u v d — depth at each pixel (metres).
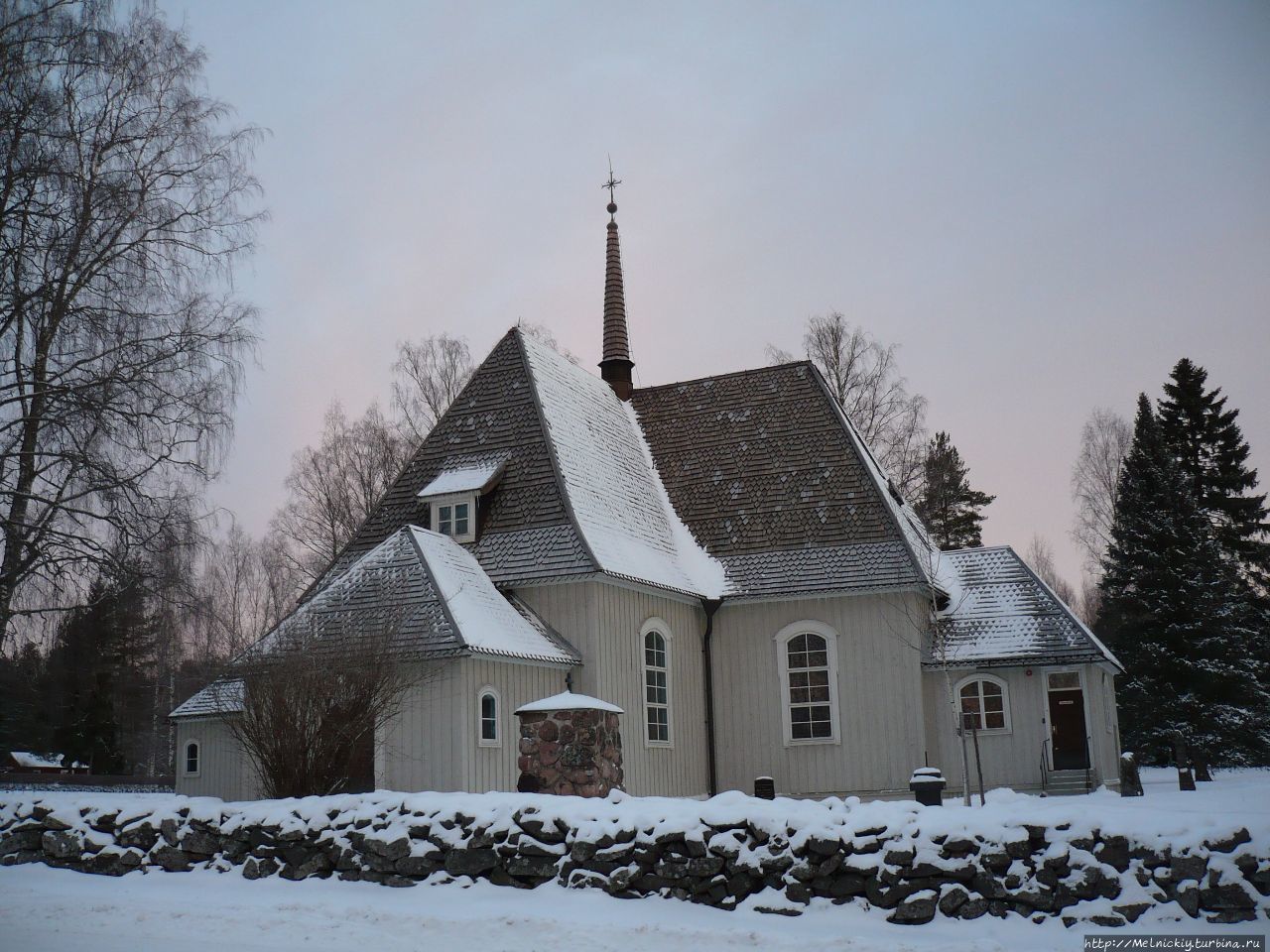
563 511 27.44
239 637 49.94
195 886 14.86
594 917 12.39
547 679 24.81
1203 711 43.75
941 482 57.78
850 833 12.55
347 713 17.58
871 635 29.58
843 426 33.09
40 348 25.91
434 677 22.12
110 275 26.67
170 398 26.22
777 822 12.90
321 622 22.69
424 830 14.33
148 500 25.69
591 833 13.50
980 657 29.95
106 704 54.28
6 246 25.22
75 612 25.52
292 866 14.78
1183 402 58.19
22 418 24.52
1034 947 11.04
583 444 30.97
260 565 60.44
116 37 27.11
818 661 30.00
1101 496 60.19
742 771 30.11
